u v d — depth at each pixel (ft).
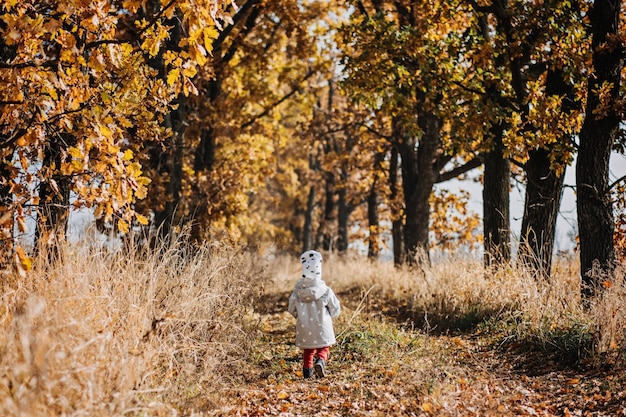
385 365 27.53
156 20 21.24
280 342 33.96
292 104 87.51
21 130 20.21
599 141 36.47
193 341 23.95
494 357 29.73
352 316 37.04
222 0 20.04
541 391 23.84
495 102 44.29
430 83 46.96
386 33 48.42
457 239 78.95
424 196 67.82
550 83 43.45
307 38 69.46
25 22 18.62
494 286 38.11
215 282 29.14
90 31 21.72
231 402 21.52
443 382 23.56
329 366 28.48
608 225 36.19
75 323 16.63
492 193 48.32
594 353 26.40
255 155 77.71
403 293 49.57
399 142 70.33
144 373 19.12
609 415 19.94
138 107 24.39
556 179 43.21
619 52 36.58
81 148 20.74
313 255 27.66
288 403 21.97
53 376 14.97
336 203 130.93
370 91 50.80
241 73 75.97
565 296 33.12
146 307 21.74
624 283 28.94
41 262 20.71
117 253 24.29
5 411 13.51
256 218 95.35
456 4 46.06
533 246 41.63
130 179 21.21
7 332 17.30
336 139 112.37
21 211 19.08
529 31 43.62
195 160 72.64
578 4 41.91
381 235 92.53
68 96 21.42
